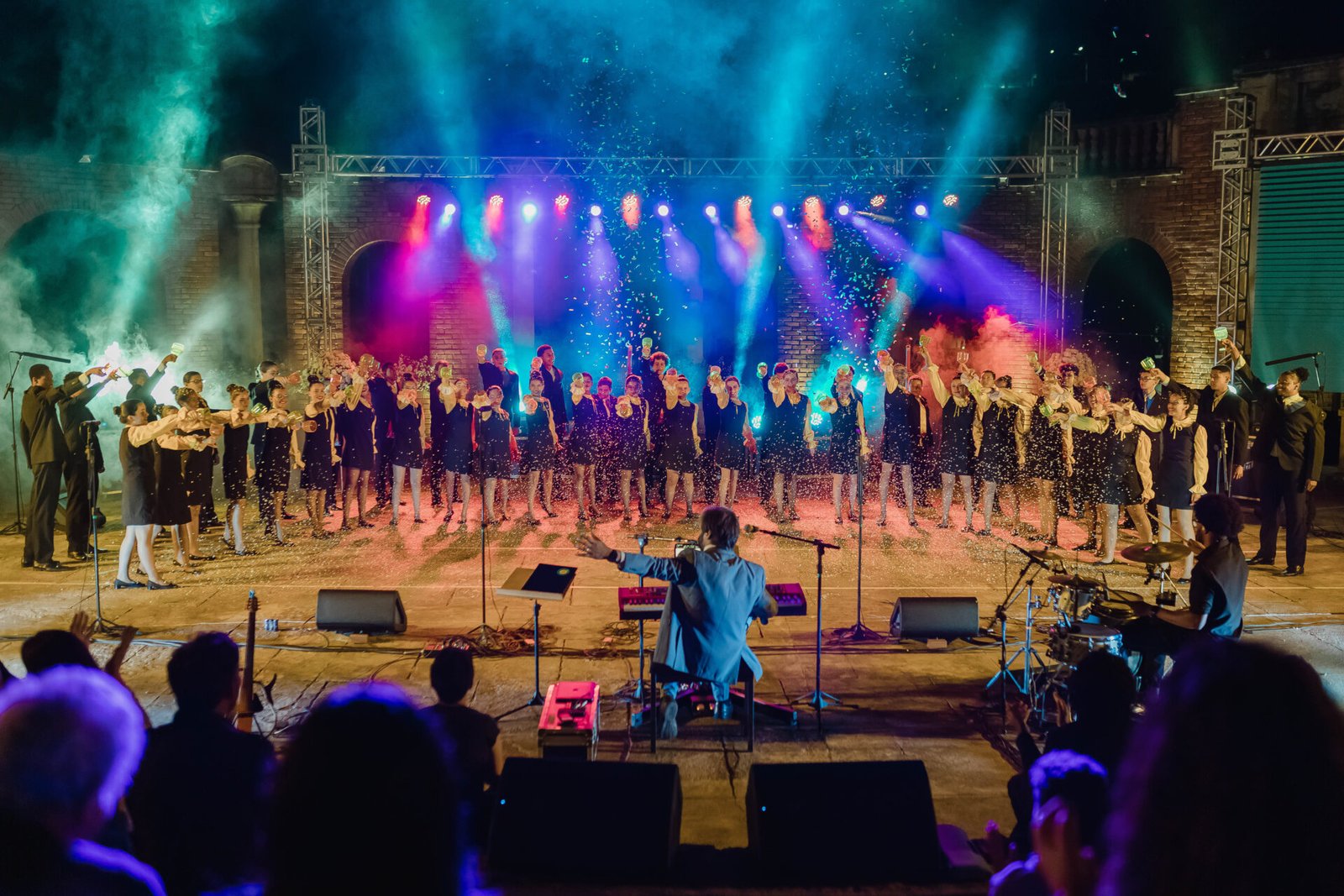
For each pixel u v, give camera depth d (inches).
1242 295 621.0
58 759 90.0
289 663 336.5
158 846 129.0
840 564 465.7
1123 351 781.3
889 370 535.2
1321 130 639.1
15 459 550.0
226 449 472.7
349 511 579.5
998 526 548.4
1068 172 672.4
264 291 709.9
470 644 354.3
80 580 438.9
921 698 310.0
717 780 256.1
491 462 536.4
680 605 263.9
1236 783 57.1
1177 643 256.1
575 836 183.9
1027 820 166.7
